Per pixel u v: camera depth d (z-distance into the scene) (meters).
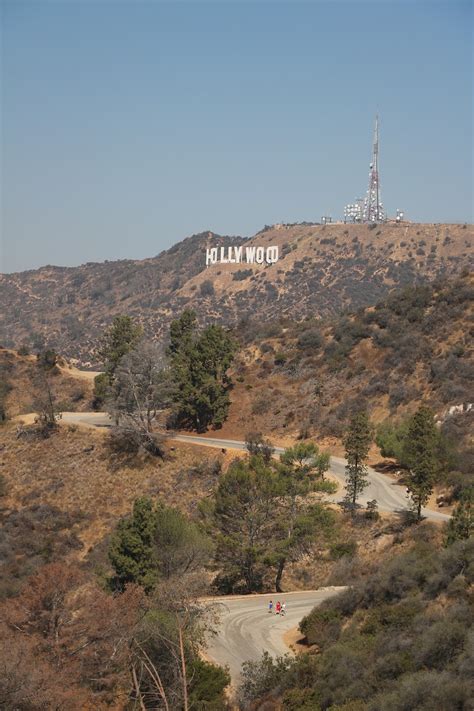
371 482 66.94
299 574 53.56
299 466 56.56
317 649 37.22
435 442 58.84
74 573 34.19
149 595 39.47
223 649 38.88
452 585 32.00
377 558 51.91
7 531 70.81
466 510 42.81
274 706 30.52
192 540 49.38
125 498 74.56
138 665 30.69
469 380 77.88
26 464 82.56
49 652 30.83
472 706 23.81
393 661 28.41
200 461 77.56
